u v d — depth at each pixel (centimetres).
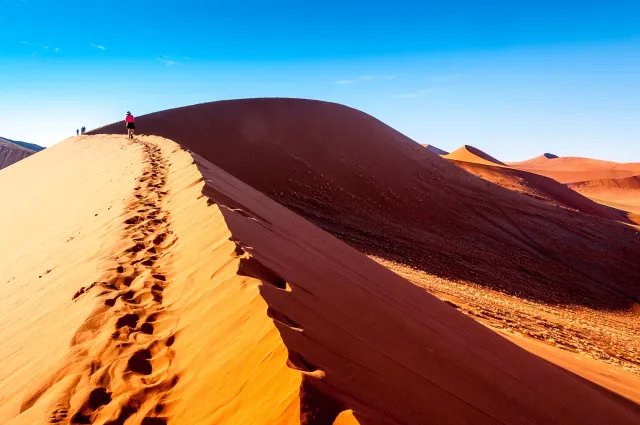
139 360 284
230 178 1111
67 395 258
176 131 3169
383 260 1609
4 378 320
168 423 227
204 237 491
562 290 2172
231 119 3456
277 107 3859
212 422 211
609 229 3388
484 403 299
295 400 188
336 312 343
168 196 840
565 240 2930
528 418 316
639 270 2694
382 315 394
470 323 607
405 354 319
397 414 218
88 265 507
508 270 2252
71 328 346
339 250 713
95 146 2566
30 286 564
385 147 3875
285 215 865
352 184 3022
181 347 294
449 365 343
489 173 6281
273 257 439
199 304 339
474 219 3000
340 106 4441
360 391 223
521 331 988
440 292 1172
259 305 287
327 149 3444
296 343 242
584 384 551
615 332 1538
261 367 227
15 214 1501
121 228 622
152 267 459
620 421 442
